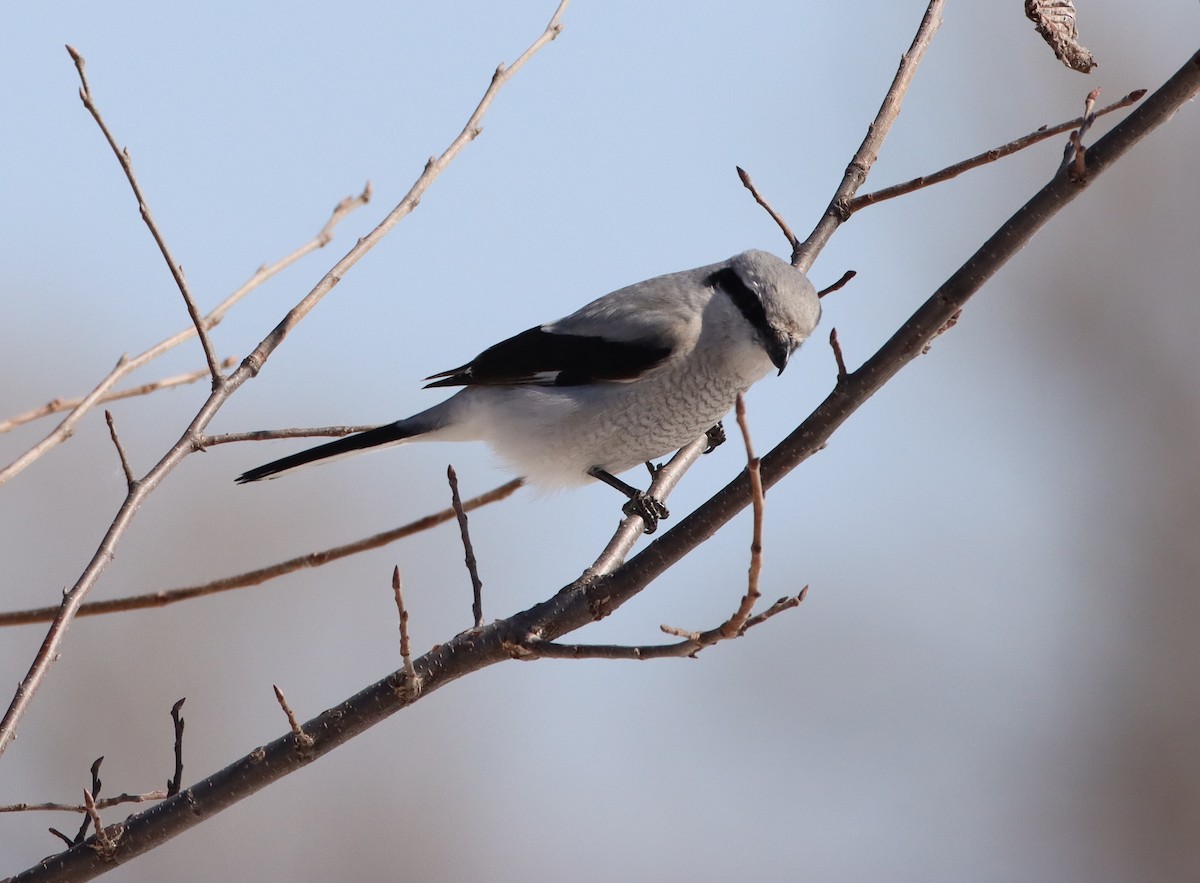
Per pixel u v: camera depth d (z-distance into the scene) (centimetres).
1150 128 579
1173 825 1581
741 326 885
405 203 715
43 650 588
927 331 612
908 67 903
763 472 635
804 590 504
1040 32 674
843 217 895
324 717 626
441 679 631
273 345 680
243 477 964
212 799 616
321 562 764
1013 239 598
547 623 634
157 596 728
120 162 647
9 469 609
